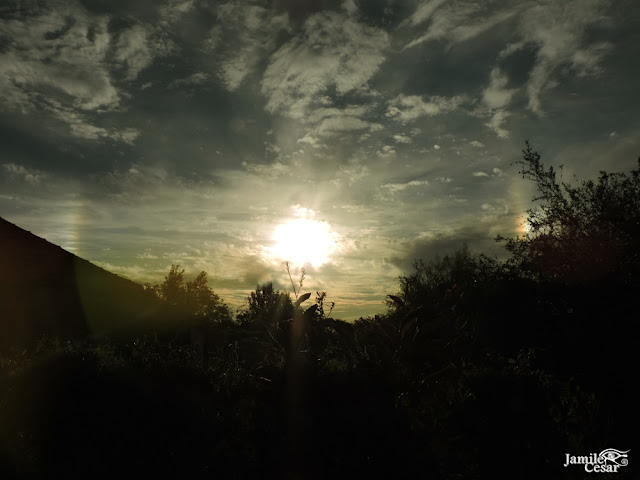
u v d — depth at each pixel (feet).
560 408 14.40
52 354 14.92
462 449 13.34
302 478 13.53
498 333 28.07
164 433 13.62
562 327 27.89
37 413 13.62
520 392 13.99
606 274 31.09
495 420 13.58
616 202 33.99
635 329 26.11
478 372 15.28
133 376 14.51
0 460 13.05
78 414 13.62
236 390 15.37
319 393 14.74
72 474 13.10
